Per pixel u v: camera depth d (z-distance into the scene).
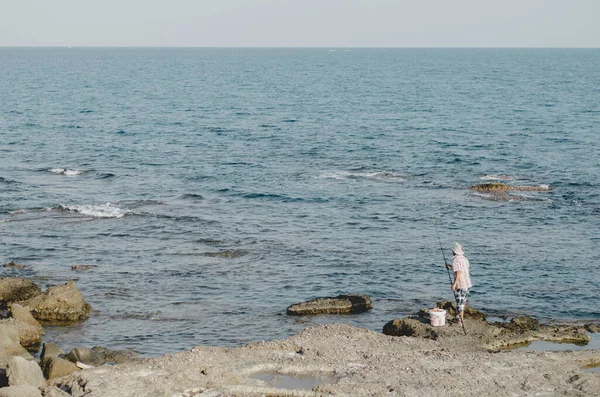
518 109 71.38
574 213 30.94
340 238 27.55
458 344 16.47
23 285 21.12
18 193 34.66
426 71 157.00
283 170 40.81
